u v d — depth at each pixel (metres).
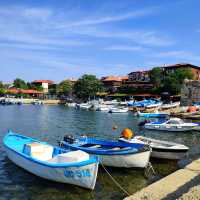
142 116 58.12
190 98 75.44
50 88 157.62
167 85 89.62
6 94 135.88
